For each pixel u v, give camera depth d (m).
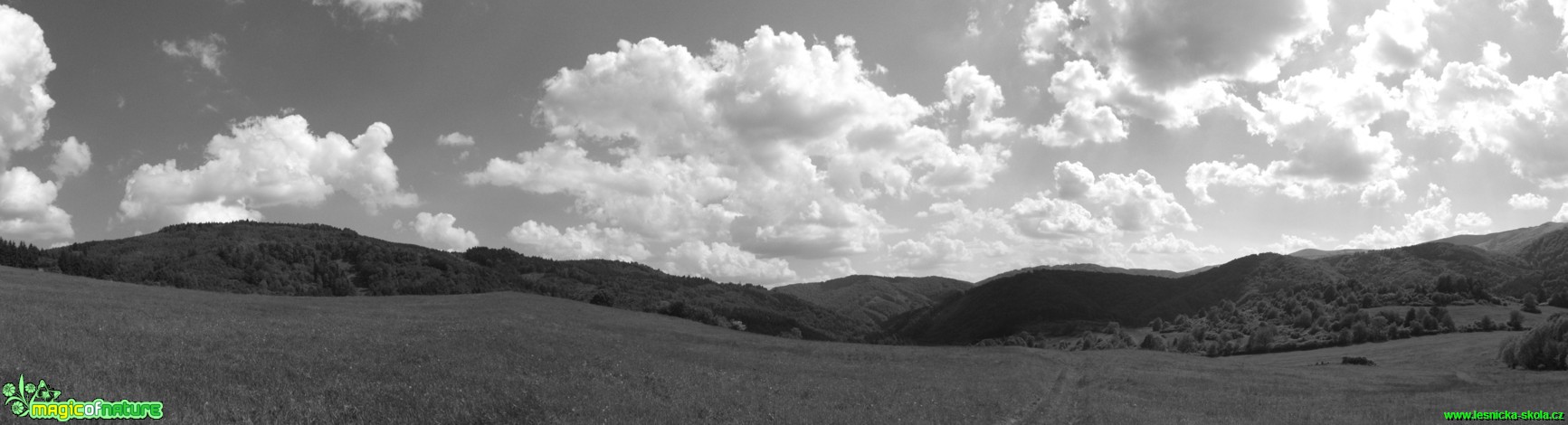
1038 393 43.28
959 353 69.44
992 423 30.95
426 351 31.67
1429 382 60.94
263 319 42.19
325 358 27.25
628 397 26.11
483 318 55.94
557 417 21.25
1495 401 43.06
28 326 26.58
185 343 27.61
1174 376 59.03
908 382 42.53
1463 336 147.75
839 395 33.97
